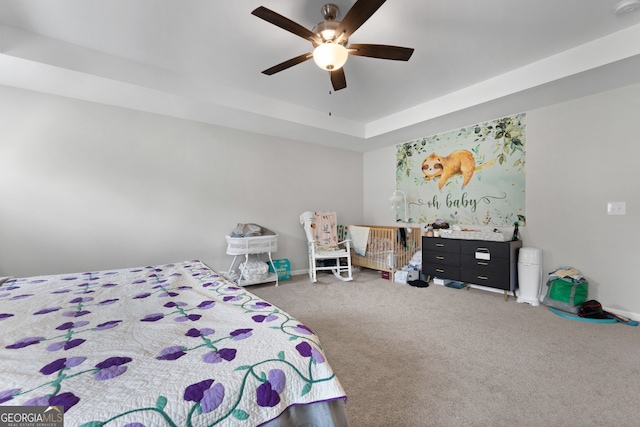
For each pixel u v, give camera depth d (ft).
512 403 4.82
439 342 7.06
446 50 7.82
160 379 2.48
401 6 6.15
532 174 10.62
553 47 7.72
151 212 10.84
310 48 7.79
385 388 5.25
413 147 14.71
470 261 11.16
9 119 8.53
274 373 2.75
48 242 9.08
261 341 3.19
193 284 5.76
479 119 11.56
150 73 8.62
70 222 9.40
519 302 10.07
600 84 8.48
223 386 2.48
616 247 8.88
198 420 2.24
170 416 2.16
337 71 6.88
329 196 16.05
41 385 2.33
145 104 9.93
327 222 14.58
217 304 4.44
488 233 10.69
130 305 4.44
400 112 12.53
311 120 12.20
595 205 9.25
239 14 6.46
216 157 12.28
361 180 17.57
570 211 9.76
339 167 16.49
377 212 16.78
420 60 8.33
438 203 13.65
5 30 6.75
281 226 14.24
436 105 11.12
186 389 2.39
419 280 12.89
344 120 13.38
